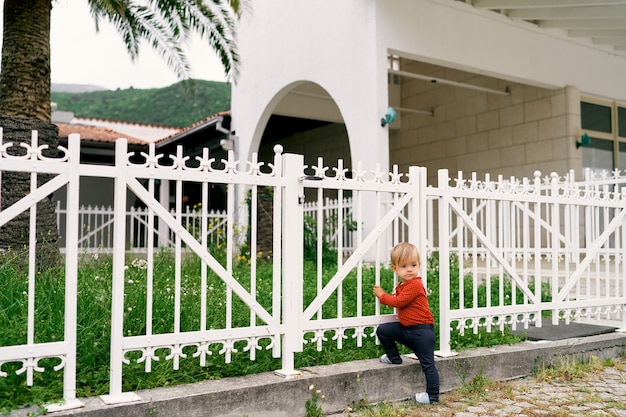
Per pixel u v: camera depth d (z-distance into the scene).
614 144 15.41
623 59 15.59
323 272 8.54
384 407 4.03
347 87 12.27
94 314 4.38
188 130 18.05
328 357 4.45
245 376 3.95
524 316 5.57
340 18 12.54
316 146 20.27
